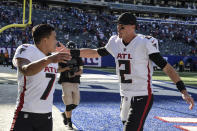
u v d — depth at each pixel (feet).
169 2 189.26
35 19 127.44
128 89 10.64
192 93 38.55
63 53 7.65
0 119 17.78
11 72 60.18
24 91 8.71
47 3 161.99
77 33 124.16
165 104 27.84
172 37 141.90
